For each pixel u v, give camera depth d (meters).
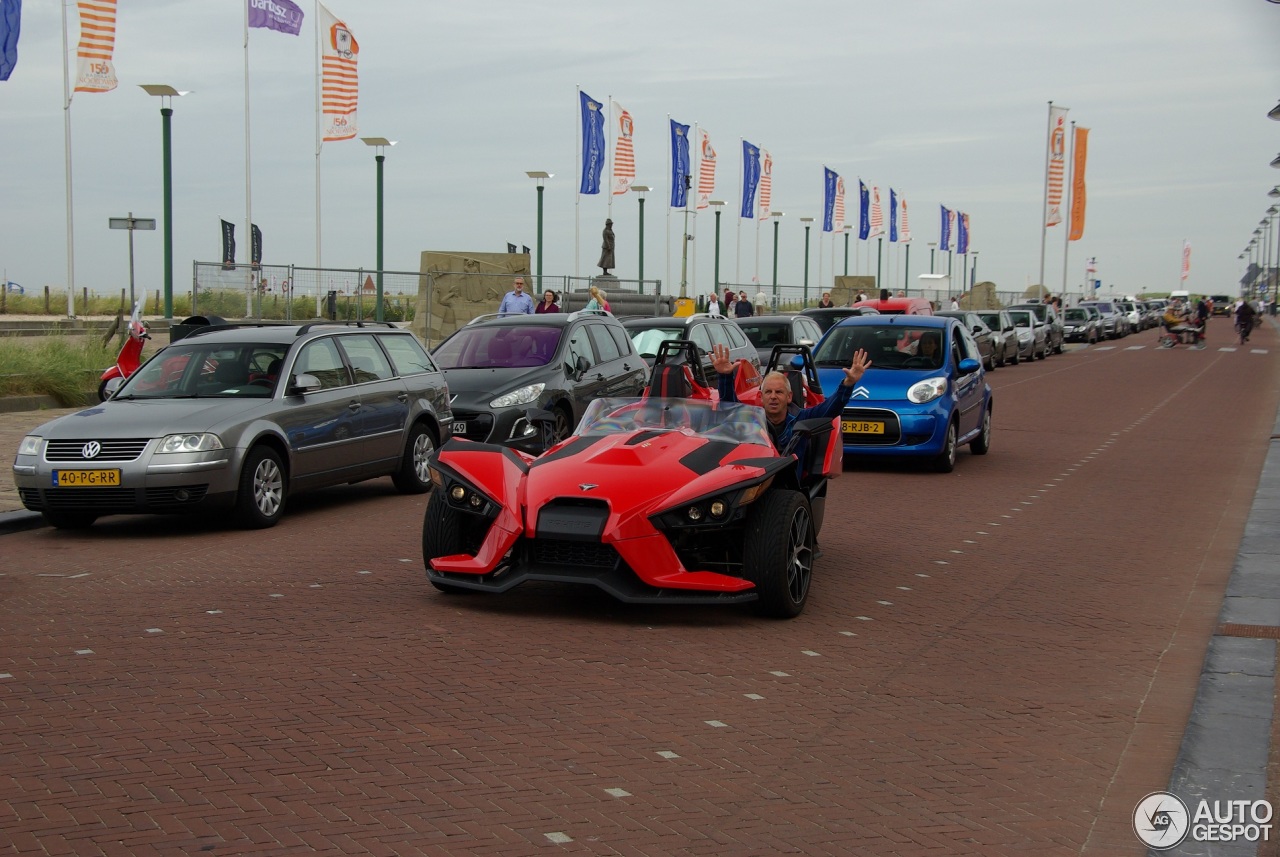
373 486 13.09
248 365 10.85
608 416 8.18
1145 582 8.45
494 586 7.00
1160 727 5.42
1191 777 4.81
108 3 27.22
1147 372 33.72
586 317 15.20
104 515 10.05
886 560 9.12
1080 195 61.44
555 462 7.39
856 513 11.24
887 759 4.93
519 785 4.54
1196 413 21.47
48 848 3.93
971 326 33.06
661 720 5.34
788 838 4.13
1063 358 42.84
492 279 30.52
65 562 8.77
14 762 4.70
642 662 6.25
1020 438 17.69
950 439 14.00
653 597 6.82
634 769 4.74
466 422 13.22
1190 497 12.27
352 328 11.93
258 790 4.45
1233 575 8.53
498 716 5.34
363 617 7.11
